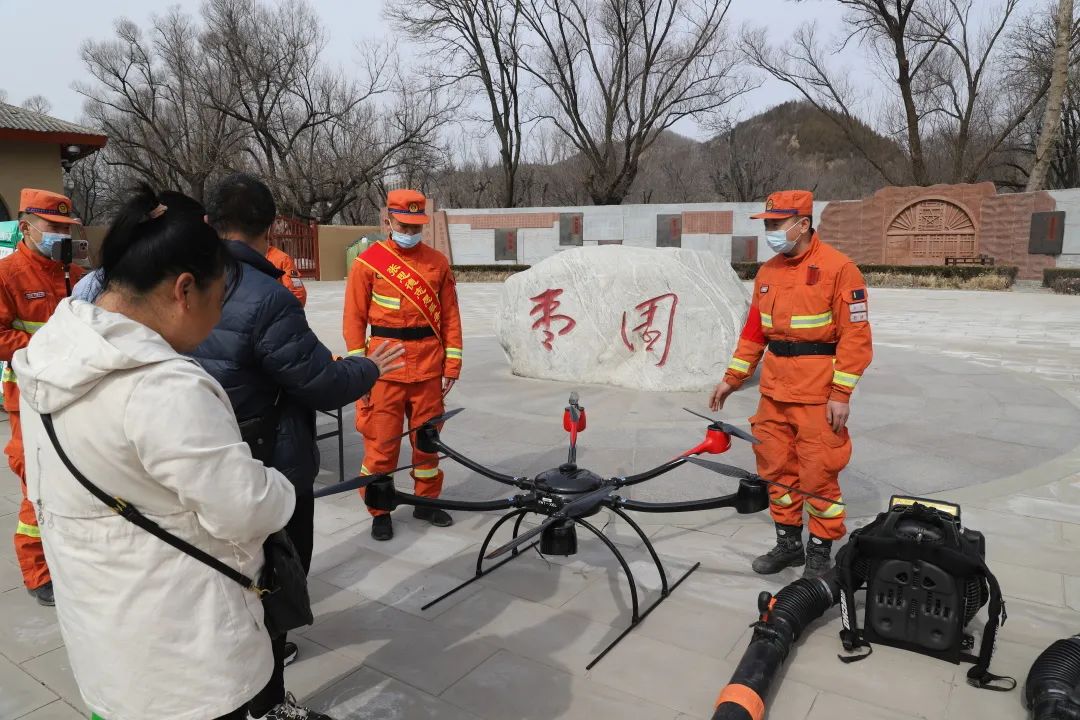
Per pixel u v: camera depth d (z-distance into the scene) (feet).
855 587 10.28
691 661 9.84
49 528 5.04
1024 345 36.78
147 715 4.96
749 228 84.33
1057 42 76.13
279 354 7.68
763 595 9.70
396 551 13.44
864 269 79.15
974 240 77.30
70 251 12.35
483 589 11.93
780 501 12.44
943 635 9.57
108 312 4.94
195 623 5.00
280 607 5.71
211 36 111.45
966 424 21.67
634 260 25.57
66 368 4.61
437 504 10.14
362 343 13.97
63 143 62.39
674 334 24.73
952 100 102.17
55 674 9.59
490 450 19.40
